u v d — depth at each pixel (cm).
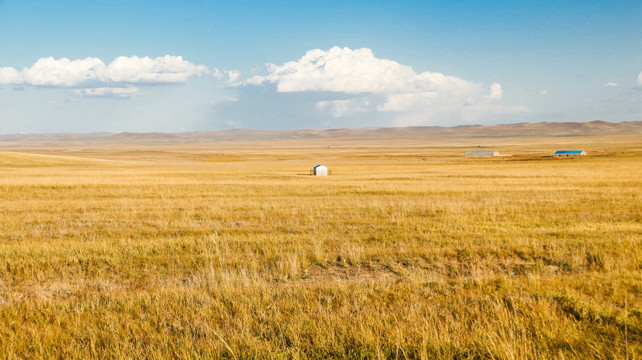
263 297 745
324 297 746
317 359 515
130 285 875
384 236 1345
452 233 1387
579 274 869
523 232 1420
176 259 1062
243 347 543
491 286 784
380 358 498
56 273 957
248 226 1666
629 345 515
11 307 720
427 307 668
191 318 657
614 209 2070
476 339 530
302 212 2019
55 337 594
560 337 550
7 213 2027
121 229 1583
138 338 586
